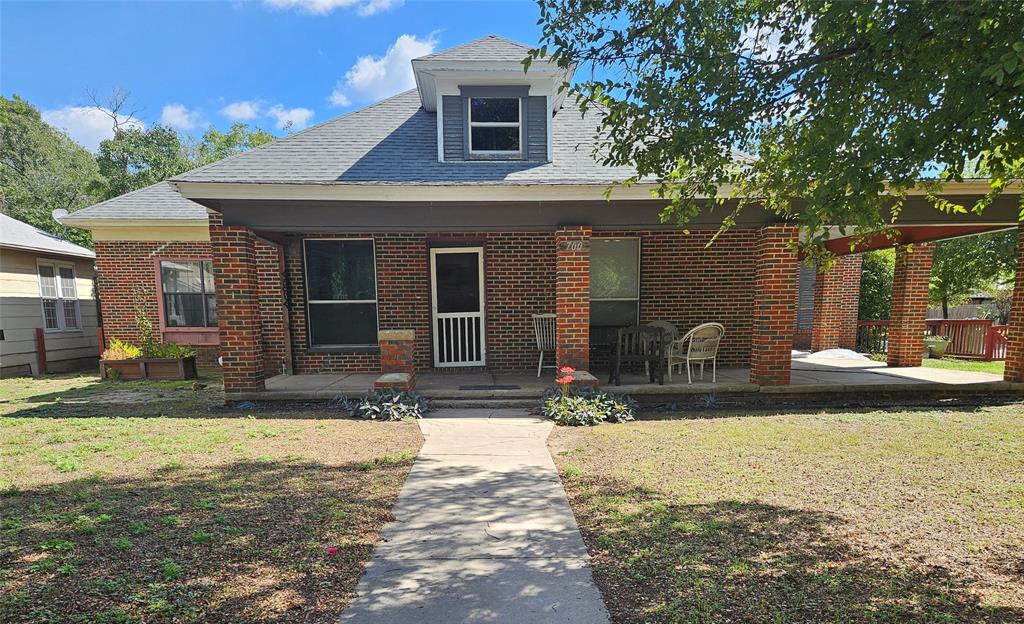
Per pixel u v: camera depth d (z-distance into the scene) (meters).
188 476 3.97
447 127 7.04
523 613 2.24
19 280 11.15
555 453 4.69
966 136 2.02
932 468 4.05
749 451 4.58
